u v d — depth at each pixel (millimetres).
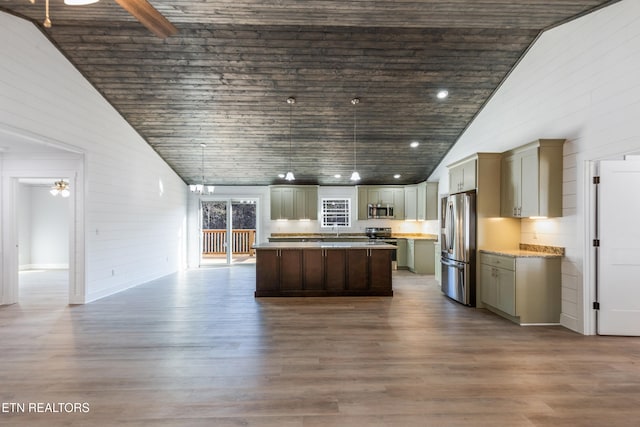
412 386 2605
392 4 3580
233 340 3598
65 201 9016
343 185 9297
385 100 5688
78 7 3852
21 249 8719
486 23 3998
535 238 4645
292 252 5711
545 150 4094
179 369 2902
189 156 7703
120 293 5914
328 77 5156
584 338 3676
